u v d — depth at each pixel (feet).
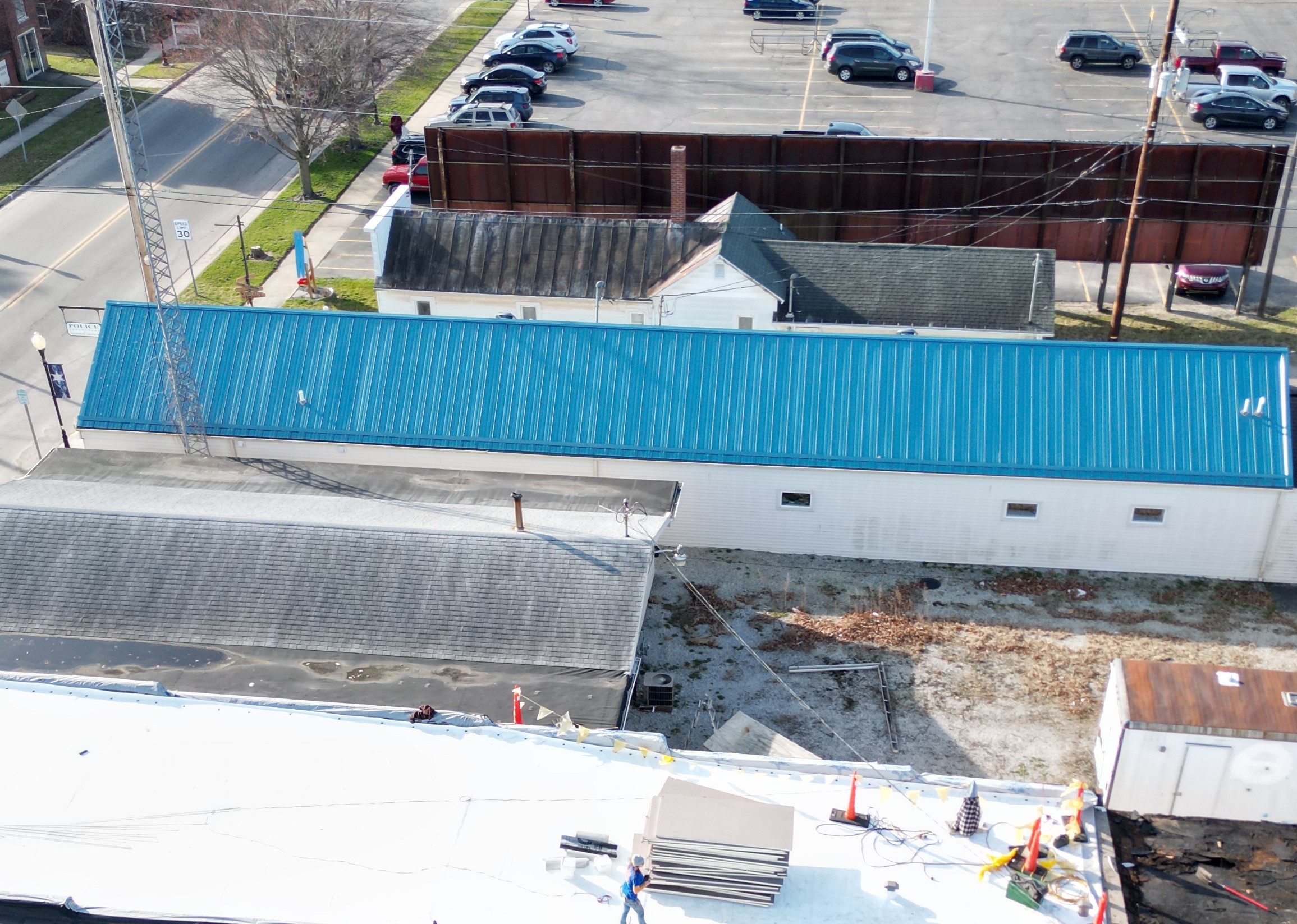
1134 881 64.03
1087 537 105.40
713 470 106.83
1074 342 106.63
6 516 93.04
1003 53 236.43
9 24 213.25
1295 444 103.35
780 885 59.67
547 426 109.60
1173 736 64.95
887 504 106.11
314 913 59.41
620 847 63.16
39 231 173.06
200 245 171.01
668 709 90.74
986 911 60.03
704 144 155.84
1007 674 94.53
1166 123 204.85
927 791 67.00
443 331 114.52
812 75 228.84
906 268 135.03
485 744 69.62
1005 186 152.25
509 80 216.54
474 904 59.98
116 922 59.16
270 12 175.22
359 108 195.21
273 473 106.11
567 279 141.08
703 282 133.28
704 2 270.05
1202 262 151.84
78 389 137.18
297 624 86.12
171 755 68.59
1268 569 104.63
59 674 81.35
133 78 224.94
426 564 89.04
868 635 98.73
